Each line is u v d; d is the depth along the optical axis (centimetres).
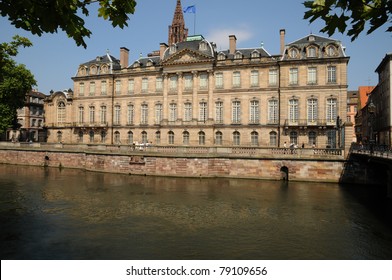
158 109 5575
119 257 1367
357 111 9162
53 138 6394
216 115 5150
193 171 3725
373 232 1733
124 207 2272
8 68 4900
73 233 1695
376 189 2995
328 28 521
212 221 1934
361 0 489
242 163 3681
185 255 1396
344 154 3325
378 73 5562
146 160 3916
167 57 5378
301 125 4578
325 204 2372
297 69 4675
